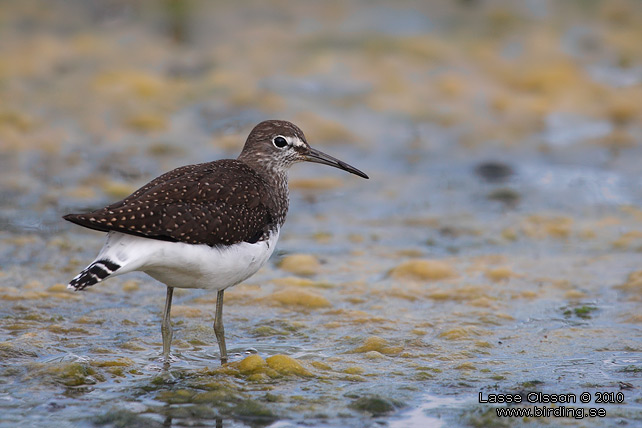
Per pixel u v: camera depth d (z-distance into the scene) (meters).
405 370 9.00
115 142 17.53
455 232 14.29
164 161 16.84
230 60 21.66
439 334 10.12
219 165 9.63
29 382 8.43
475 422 7.79
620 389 8.49
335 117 19.05
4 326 9.98
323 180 16.67
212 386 8.45
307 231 14.27
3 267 12.09
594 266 12.57
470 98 20.39
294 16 24.97
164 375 8.72
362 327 10.34
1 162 16.33
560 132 19.08
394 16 25.08
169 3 23.41
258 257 9.27
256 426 7.69
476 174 17.11
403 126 19.00
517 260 12.91
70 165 16.47
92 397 8.17
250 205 9.25
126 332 10.05
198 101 19.31
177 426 7.65
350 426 7.71
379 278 12.19
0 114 17.97
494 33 24.16
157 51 22.06
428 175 17.08
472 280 12.08
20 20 23.41
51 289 11.33
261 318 10.62
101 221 8.15
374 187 16.45
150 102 19.14
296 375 8.83
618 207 15.38
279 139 10.33
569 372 8.95
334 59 21.84
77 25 23.47
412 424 7.76
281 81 20.52
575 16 25.72
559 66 22.12
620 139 18.73
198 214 8.67
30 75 20.09
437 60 22.22
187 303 11.14
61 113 18.45
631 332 10.14
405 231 14.34
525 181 16.78
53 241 13.20
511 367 9.10
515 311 10.94
